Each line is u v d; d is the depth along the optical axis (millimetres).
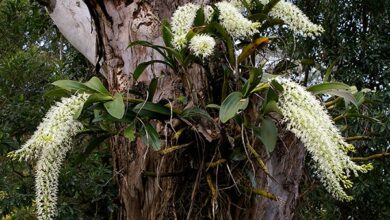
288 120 1310
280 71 1753
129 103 1438
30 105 3416
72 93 1385
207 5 1590
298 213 1994
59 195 3035
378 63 3803
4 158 3094
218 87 1580
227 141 1455
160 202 1545
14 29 4016
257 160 1388
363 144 3127
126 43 1718
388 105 3301
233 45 1483
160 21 1696
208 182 1455
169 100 1491
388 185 3520
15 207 3396
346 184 1251
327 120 1274
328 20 3844
